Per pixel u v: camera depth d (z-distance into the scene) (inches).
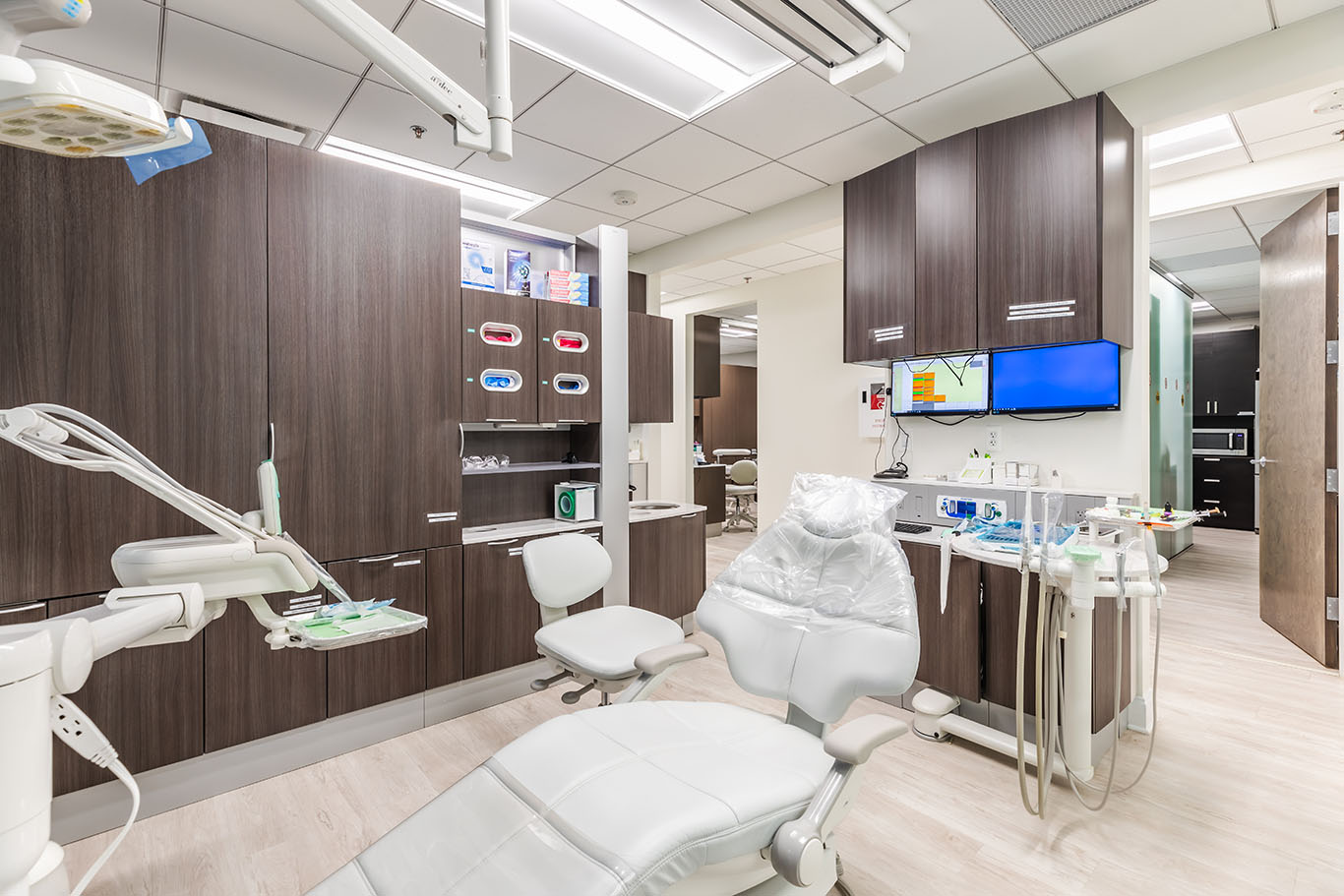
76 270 72.0
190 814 77.5
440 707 102.8
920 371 136.5
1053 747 78.4
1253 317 296.8
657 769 48.6
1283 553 140.8
